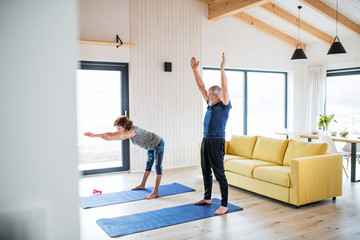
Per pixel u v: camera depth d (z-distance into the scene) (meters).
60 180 0.95
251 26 7.59
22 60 0.91
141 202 4.28
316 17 6.93
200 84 4.16
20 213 0.92
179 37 6.55
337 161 4.32
